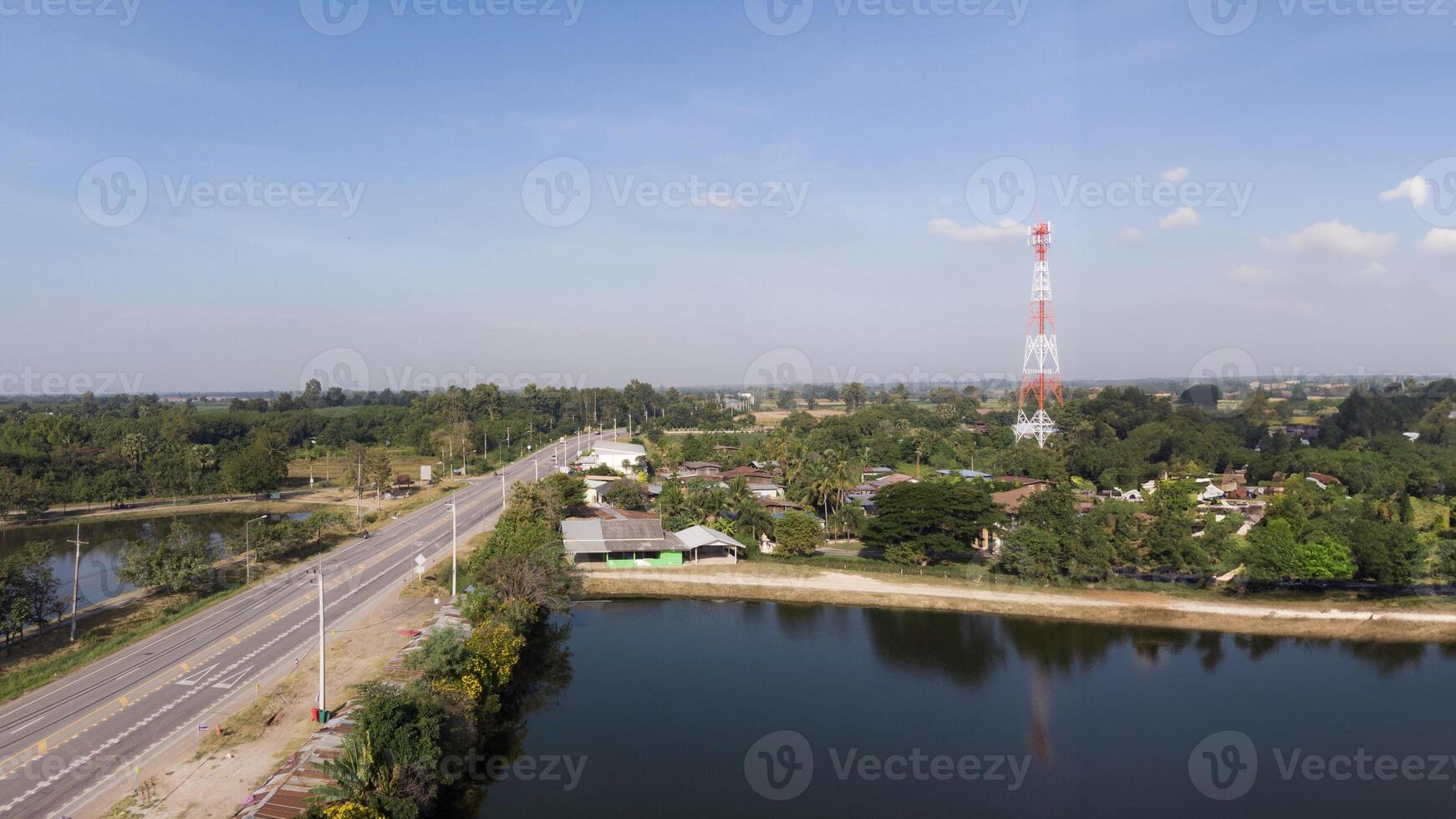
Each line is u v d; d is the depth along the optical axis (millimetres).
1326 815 37656
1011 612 68562
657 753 42656
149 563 66062
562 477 100812
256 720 40719
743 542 88062
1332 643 61938
